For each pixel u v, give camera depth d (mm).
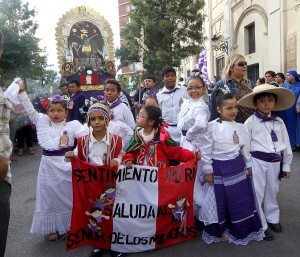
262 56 14359
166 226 3465
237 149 3688
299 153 7898
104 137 3463
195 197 3836
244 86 4367
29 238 3945
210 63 21516
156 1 18797
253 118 3961
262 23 14250
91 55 24062
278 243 3572
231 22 17453
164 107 5430
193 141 3805
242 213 3605
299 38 11195
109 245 3412
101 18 24172
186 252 3438
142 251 3443
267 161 3830
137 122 3547
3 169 2299
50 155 3750
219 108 3795
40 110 10773
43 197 3777
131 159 3377
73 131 3861
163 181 3408
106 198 3342
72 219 3305
